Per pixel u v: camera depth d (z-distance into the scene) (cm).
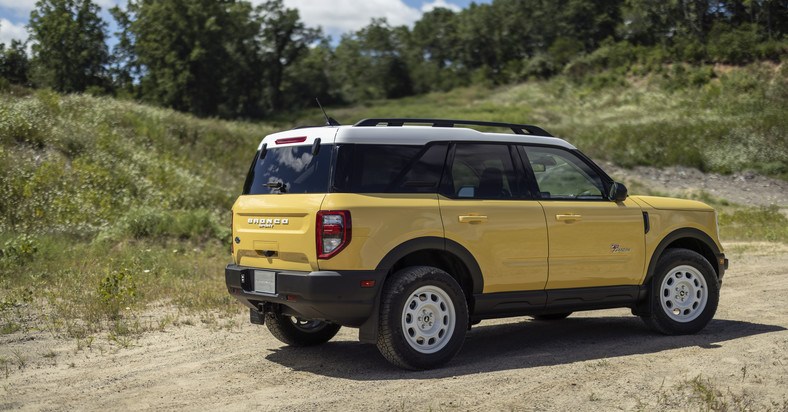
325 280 475
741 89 6238
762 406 405
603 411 400
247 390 459
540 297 562
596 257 587
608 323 714
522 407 409
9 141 1493
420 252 530
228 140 2247
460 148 543
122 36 8169
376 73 11650
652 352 561
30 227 1186
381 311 491
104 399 438
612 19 10806
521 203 556
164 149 1878
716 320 705
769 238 1559
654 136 3519
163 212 1339
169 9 8006
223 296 830
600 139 3472
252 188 555
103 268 962
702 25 9000
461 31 12250
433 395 439
